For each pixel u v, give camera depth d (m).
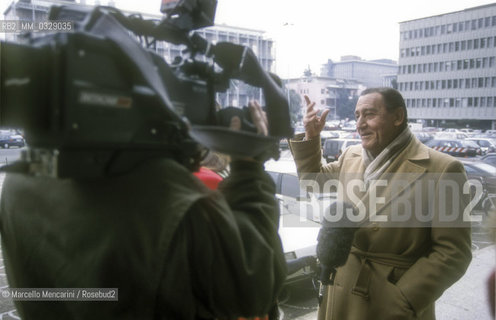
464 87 73.19
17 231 1.19
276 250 1.10
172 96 0.99
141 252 0.93
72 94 0.74
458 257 1.76
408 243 1.87
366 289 1.87
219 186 1.18
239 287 0.99
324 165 2.34
